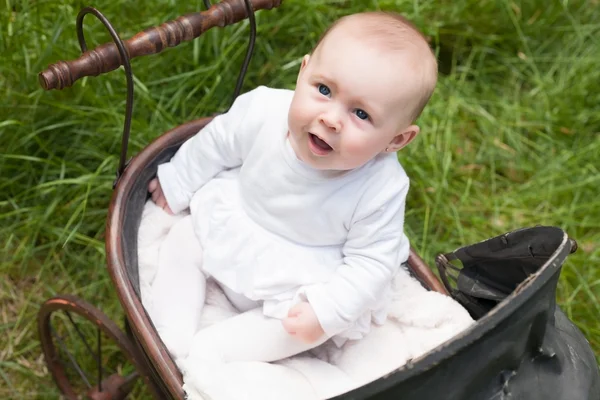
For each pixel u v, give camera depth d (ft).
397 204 3.72
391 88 3.35
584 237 6.11
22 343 5.08
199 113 6.00
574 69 7.04
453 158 6.49
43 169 5.53
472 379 2.77
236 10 3.85
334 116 3.39
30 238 5.38
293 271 3.79
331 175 3.70
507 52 7.26
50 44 5.24
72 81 3.50
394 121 3.45
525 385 2.96
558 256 2.69
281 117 3.87
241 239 3.89
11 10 5.49
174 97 5.81
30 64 5.41
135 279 3.80
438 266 3.93
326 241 3.84
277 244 3.86
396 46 3.39
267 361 3.78
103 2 5.74
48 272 5.33
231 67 6.23
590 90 6.98
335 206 3.70
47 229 5.36
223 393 3.45
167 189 4.09
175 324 3.83
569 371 3.06
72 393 4.91
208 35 5.97
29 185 5.46
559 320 3.34
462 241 5.84
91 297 5.27
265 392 3.49
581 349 3.24
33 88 5.39
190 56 6.04
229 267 3.92
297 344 3.75
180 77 5.87
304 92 3.49
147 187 4.12
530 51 7.30
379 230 3.68
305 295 3.72
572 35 7.35
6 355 5.00
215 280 4.10
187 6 5.90
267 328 3.80
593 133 6.83
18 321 5.06
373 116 3.39
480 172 6.44
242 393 3.46
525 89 7.19
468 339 2.51
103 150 5.64
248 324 3.82
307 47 6.57
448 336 3.81
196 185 4.13
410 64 3.39
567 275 5.74
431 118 6.42
